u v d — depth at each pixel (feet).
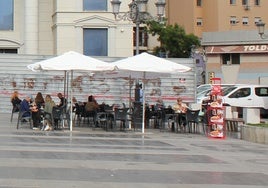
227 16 242.37
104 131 70.08
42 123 69.97
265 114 95.50
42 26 132.26
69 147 49.16
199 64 171.22
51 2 132.57
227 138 66.39
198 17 249.55
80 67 65.46
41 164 37.76
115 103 99.40
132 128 75.72
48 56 99.96
